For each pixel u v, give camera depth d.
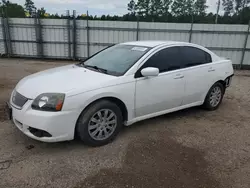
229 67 4.99
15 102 3.06
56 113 2.79
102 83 3.14
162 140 3.48
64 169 2.70
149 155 3.05
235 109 5.08
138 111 3.57
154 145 3.32
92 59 4.24
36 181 2.48
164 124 4.09
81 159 2.91
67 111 2.85
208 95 4.68
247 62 11.74
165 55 3.88
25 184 2.43
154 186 2.46
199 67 4.32
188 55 4.22
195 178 2.62
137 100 3.49
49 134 2.82
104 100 3.20
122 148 3.21
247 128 4.05
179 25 11.75
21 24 12.64
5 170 2.63
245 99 5.95
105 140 3.26
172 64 3.93
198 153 3.15
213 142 3.49
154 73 3.39
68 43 12.73
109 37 12.42
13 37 12.95
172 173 2.69
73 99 2.88
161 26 11.89
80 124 3.02
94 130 3.16
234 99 5.92
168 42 4.17
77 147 3.19
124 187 2.43
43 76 3.44
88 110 3.04
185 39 11.91
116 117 3.32
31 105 2.85
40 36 12.72
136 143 3.36
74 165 2.78
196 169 2.79
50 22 12.46
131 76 3.40
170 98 3.92
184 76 4.04
